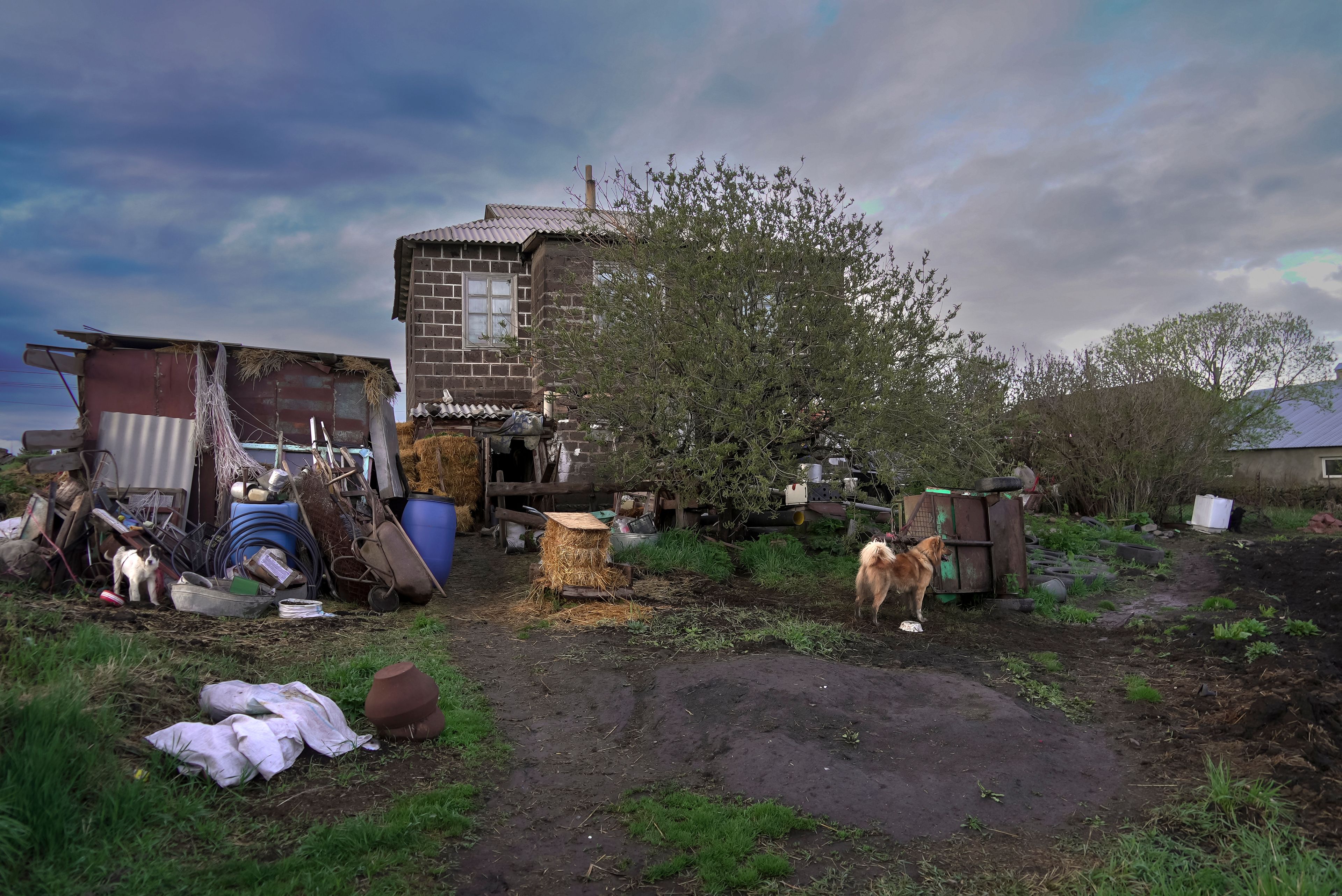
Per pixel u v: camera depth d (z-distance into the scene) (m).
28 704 3.88
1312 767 4.66
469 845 3.88
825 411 10.67
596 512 12.31
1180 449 16.20
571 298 14.98
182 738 4.16
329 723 4.78
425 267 17.08
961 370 10.98
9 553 7.17
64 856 3.22
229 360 10.05
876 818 4.25
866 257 10.90
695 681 6.07
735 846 3.88
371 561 8.50
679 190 10.80
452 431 15.85
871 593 8.43
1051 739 5.34
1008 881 3.69
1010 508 9.68
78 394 9.21
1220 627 7.80
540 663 6.84
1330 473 27.36
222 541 8.47
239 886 3.29
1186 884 3.60
